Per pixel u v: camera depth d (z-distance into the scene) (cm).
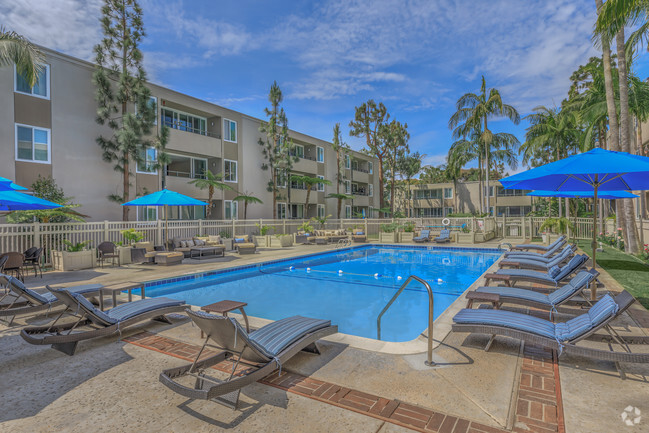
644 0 977
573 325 407
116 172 1855
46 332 475
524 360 402
